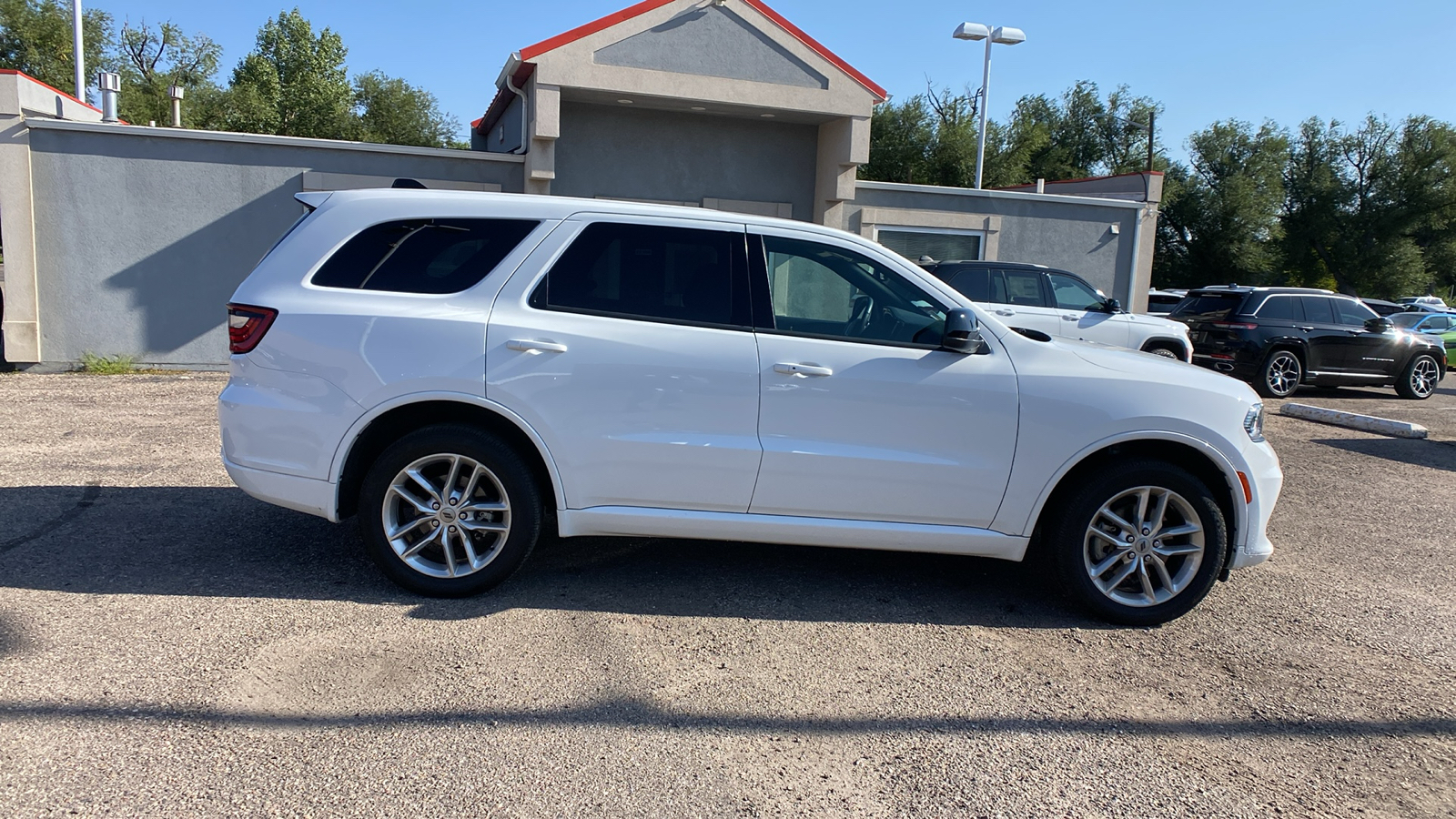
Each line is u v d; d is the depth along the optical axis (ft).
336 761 9.16
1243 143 163.63
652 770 9.34
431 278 13.32
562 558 15.83
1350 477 26.63
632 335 13.17
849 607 14.21
